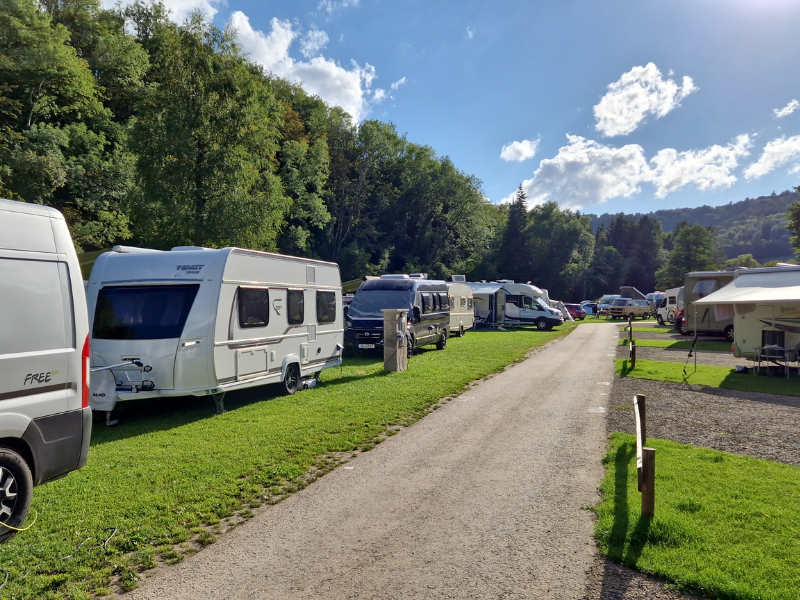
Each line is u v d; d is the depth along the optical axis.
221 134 22.30
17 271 4.45
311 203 48.38
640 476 4.50
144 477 5.84
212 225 22.16
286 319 10.86
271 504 5.18
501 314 32.22
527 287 32.19
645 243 102.62
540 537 4.34
